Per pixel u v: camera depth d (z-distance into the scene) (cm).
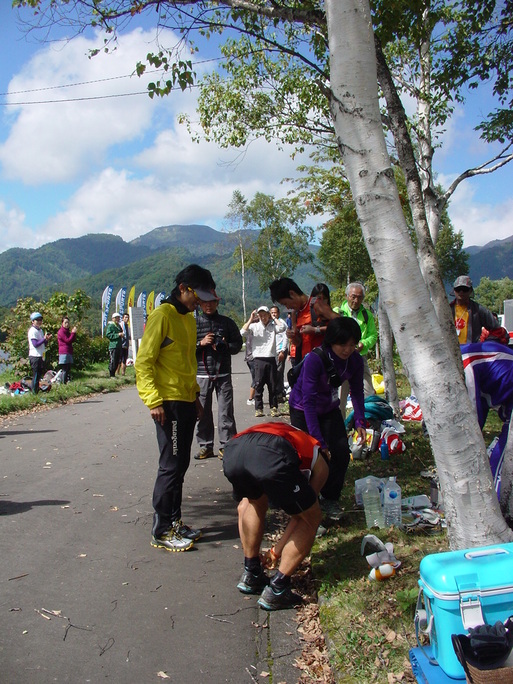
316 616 395
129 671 335
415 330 354
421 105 870
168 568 470
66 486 683
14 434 1028
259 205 6169
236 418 1170
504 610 277
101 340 2725
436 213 794
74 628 377
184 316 519
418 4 636
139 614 398
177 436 505
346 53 364
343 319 509
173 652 356
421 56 874
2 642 358
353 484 654
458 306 797
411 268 357
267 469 383
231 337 834
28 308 2050
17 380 1925
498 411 509
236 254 6444
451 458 352
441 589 274
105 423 1145
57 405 1445
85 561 477
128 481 707
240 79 1039
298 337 623
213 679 331
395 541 479
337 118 371
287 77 1035
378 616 366
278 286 626
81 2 573
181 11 558
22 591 422
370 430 778
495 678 247
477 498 350
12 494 650
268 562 459
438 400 351
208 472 763
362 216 364
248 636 377
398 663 321
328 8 372
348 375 536
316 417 512
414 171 622
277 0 629
